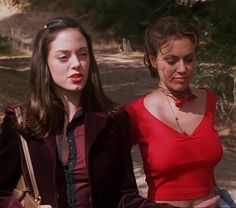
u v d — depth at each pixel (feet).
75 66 8.70
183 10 81.41
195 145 9.09
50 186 8.66
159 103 9.37
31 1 116.57
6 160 8.92
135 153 25.07
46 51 8.83
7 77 43.57
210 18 68.80
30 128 8.67
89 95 9.02
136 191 8.96
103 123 8.77
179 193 9.10
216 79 38.52
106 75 54.75
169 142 9.05
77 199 8.63
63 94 8.95
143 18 83.61
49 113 8.68
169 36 9.05
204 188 9.19
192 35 9.10
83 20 95.81
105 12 89.25
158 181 9.20
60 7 112.37
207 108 9.50
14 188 9.05
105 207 8.81
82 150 8.74
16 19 111.75
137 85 48.83
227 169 23.80
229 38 62.69
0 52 72.79
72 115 8.92
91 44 9.09
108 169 8.73
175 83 9.18
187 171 9.10
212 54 48.98
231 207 9.54
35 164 8.70
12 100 35.83
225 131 29.76
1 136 8.97
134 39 79.71
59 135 8.79
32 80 8.89
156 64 9.42
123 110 9.10
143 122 9.29
